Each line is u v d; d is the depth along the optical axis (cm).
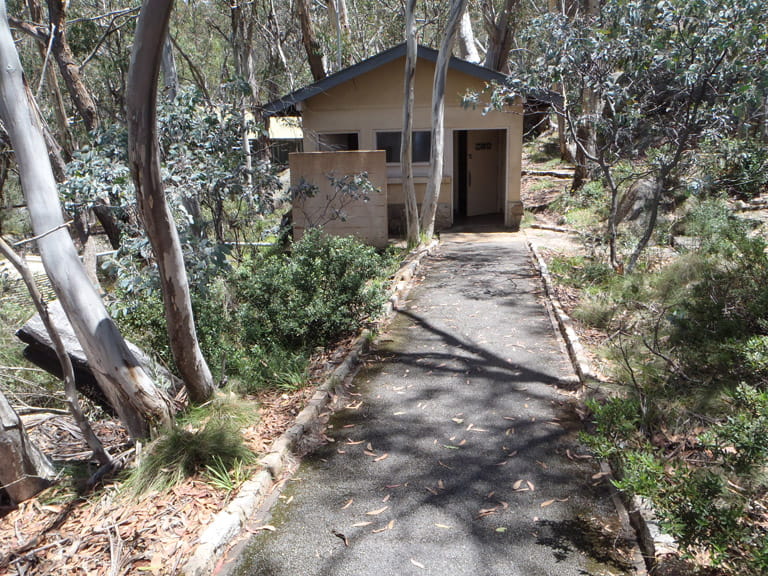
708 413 450
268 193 922
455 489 406
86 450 520
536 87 890
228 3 1953
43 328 512
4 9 404
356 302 714
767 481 354
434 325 757
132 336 613
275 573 332
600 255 1052
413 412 524
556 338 695
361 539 358
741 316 579
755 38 714
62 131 1302
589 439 365
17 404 628
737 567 284
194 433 460
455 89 1418
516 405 531
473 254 1195
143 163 412
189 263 620
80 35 1599
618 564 329
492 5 2058
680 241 1038
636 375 542
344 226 1256
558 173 2073
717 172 1095
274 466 429
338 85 1416
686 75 745
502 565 331
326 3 2339
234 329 688
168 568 327
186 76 2375
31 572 338
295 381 574
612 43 811
